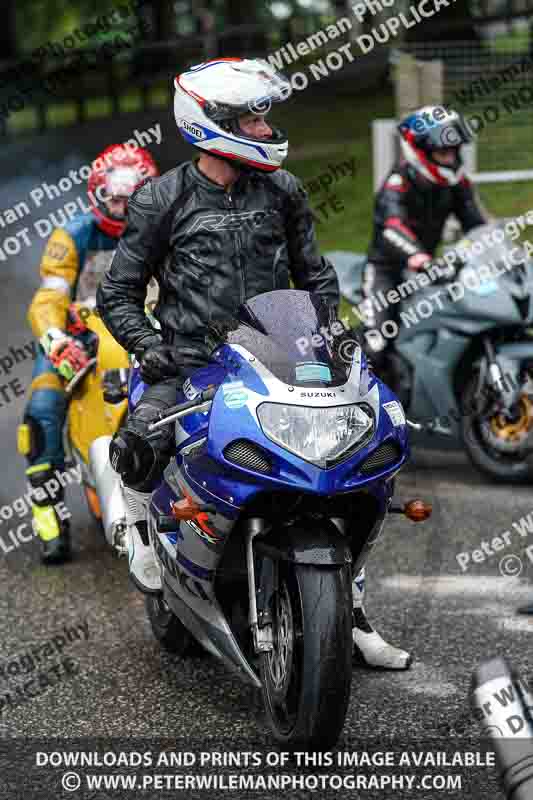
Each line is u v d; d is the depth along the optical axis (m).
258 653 12.92
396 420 12.59
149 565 14.81
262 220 13.78
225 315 13.70
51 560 19.39
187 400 12.91
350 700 13.88
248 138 13.09
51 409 19.45
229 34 85.38
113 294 14.02
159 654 15.66
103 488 17.08
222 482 12.12
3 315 41.94
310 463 11.82
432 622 16.19
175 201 13.65
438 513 20.73
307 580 12.09
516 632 15.77
